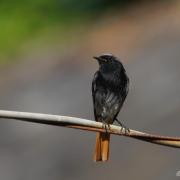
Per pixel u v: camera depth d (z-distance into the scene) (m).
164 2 21.75
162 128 14.84
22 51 21.16
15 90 18.36
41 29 21.80
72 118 6.38
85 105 16.50
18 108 17.44
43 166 14.46
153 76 16.80
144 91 16.22
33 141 15.16
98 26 21.73
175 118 14.96
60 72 18.91
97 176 13.82
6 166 14.66
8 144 15.23
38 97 17.56
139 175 13.52
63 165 14.35
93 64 19.09
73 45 21.00
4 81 19.36
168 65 17.19
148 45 19.20
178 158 13.56
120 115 15.41
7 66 20.56
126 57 18.92
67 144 14.79
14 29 21.59
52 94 17.48
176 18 20.55
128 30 20.81
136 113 15.41
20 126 15.55
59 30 21.80
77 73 18.50
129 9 22.08
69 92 17.31
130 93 16.22
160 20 20.75
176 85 16.17
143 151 13.85
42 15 22.02
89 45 20.66
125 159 13.85
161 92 16.06
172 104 15.49
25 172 14.46
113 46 20.19
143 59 18.06
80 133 14.92
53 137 15.08
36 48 21.16
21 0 21.98
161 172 13.41
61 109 16.77
